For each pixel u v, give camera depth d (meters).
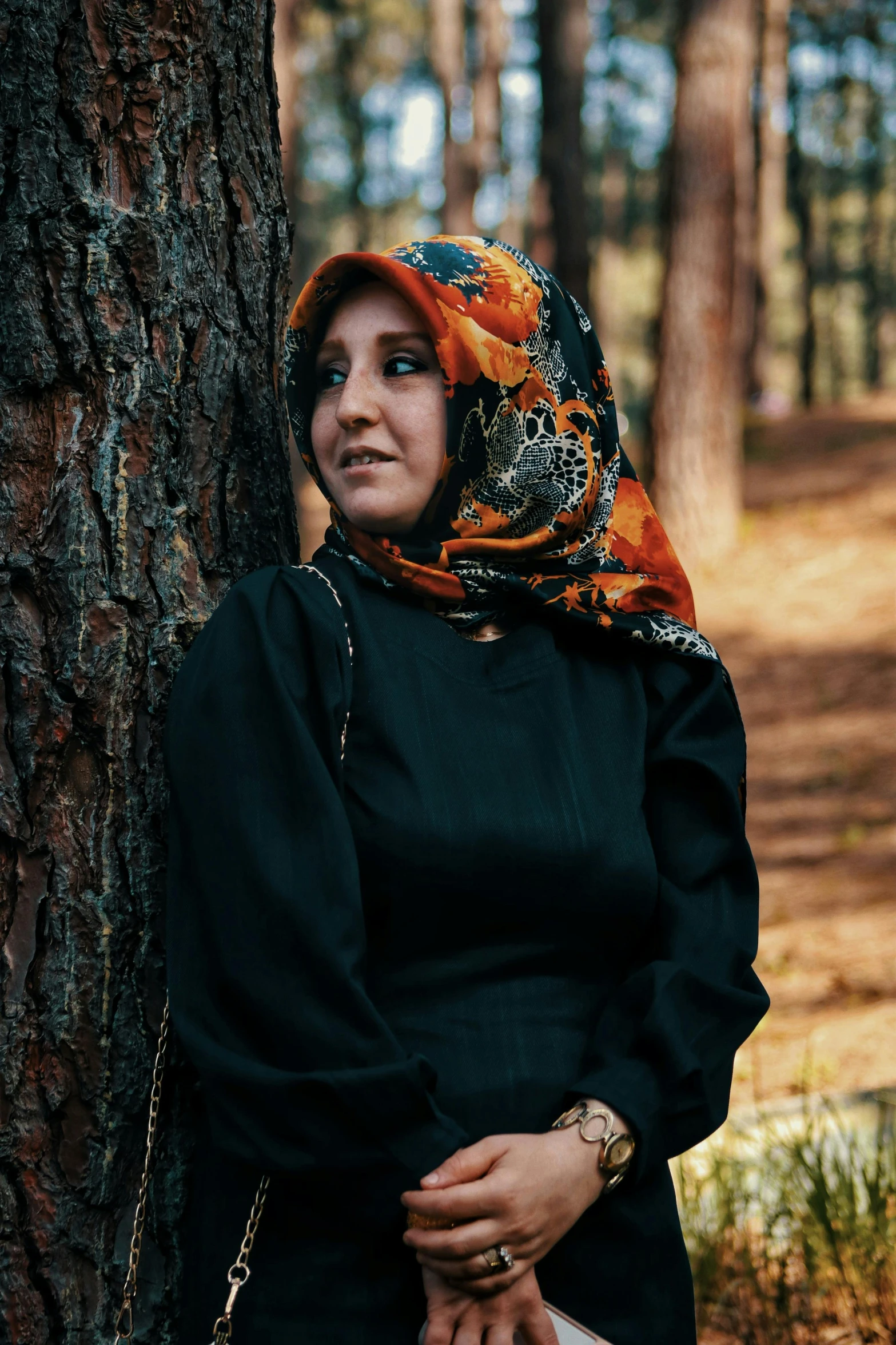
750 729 9.16
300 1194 1.55
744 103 11.91
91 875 1.78
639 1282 1.64
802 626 10.55
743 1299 2.82
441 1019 1.60
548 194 14.67
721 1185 3.04
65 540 1.78
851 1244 2.80
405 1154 1.43
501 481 1.81
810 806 7.69
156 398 1.85
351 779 1.61
